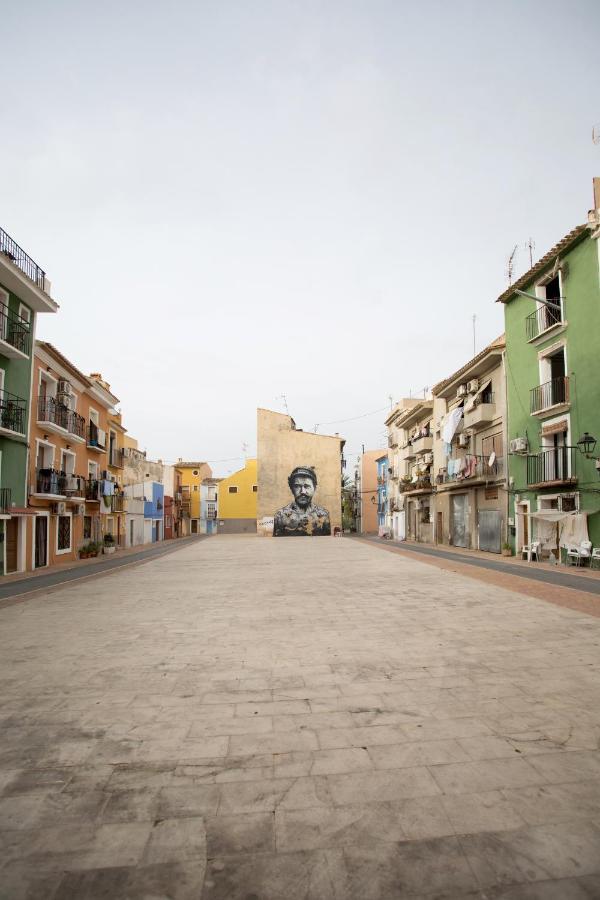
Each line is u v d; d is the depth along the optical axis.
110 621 9.02
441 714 4.50
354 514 77.44
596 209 18.28
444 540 34.59
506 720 4.35
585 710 4.55
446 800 3.17
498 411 26.03
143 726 4.38
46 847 2.80
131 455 47.25
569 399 19.52
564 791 3.25
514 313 23.78
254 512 74.81
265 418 57.12
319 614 9.20
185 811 3.11
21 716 4.65
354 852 2.71
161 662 6.32
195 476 80.50
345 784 3.38
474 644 6.83
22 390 21.31
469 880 2.50
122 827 2.96
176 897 2.42
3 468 19.81
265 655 6.53
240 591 12.53
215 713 4.64
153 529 54.41
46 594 12.92
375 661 6.14
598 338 18.11
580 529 18.31
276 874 2.56
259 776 3.51
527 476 22.27
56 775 3.57
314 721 4.41
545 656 6.23
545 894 2.40
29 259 20.84
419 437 38.44
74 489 26.28
